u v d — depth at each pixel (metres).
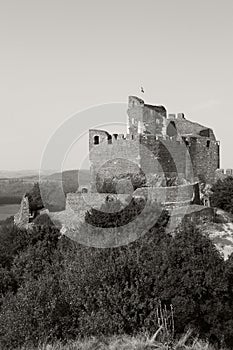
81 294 29.97
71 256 36.75
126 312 28.73
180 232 38.16
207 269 33.03
